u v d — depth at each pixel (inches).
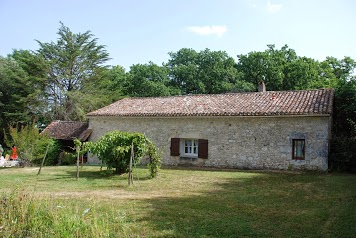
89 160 765.3
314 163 537.0
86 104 1269.7
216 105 665.0
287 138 561.0
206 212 264.2
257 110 589.0
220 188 385.4
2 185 395.5
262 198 323.9
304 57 1289.4
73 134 815.7
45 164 739.4
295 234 209.0
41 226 193.0
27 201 224.7
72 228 188.5
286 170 557.3
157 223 231.0
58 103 1290.6
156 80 1418.6
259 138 585.3
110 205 284.7
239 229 218.4
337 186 388.2
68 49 1331.2
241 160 598.5
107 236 189.3
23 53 1477.6
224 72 1325.0
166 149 675.4
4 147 1172.5
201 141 637.9
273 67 1242.6
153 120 694.5
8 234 183.9
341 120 621.6
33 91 1235.2
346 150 525.3
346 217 248.8
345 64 1381.6
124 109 751.7
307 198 322.7
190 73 1414.9
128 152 486.3
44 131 829.8
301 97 615.8
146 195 339.9
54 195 329.7
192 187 393.4
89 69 1366.9
